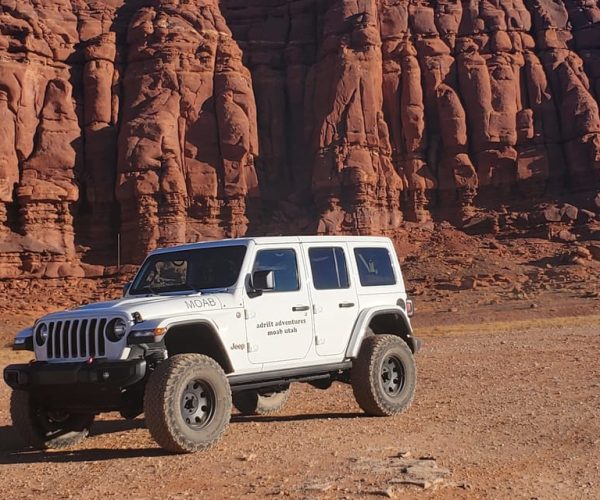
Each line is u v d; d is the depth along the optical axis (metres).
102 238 61.62
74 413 8.17
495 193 63.69
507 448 7.04
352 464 6.33
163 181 59.78
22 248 56.72
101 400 7.66
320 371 8.95
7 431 9.70
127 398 7.66
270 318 8.38
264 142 66.38
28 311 51.56
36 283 56.38
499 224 61.00
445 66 66.00
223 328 7.89
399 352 9.59
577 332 25.47
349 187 60.03
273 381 8.58
